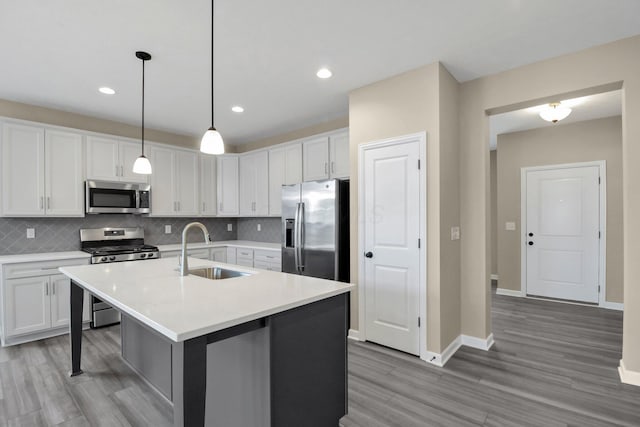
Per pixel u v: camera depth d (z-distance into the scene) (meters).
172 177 4.49
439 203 2.63
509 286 4.98
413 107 2.78
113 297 1.64
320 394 1.77
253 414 1.57
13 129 3.24
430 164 2.69
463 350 2.91
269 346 1.49
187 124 4.35
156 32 2.19
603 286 4.26
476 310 2.97
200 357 1.23
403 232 2.84
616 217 4.18
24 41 2.28
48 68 2.69
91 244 3.98
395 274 2.89
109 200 3.84
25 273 3.09
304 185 3.60
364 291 3.09
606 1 1.92
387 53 2.51
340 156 3.78
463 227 3.03
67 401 2.14
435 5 1.95
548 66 2.62
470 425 1.87
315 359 1.73
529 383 2.34
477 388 2.27
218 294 1.70
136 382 2.38
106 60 2.57
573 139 4.48
